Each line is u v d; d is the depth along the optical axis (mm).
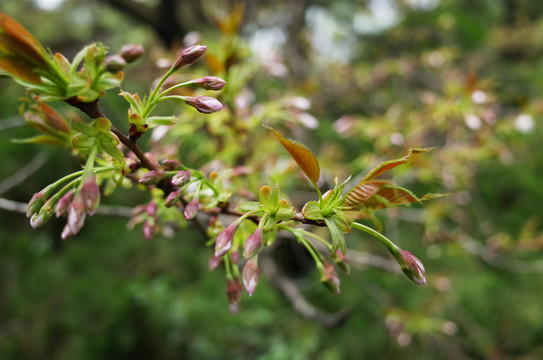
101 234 997
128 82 709
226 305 824
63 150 887
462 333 918
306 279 819
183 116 341
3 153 926
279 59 394
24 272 896
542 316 928
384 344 854
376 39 1486
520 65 1747
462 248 636
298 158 173
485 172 1121
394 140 507
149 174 188
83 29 1655
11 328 820
